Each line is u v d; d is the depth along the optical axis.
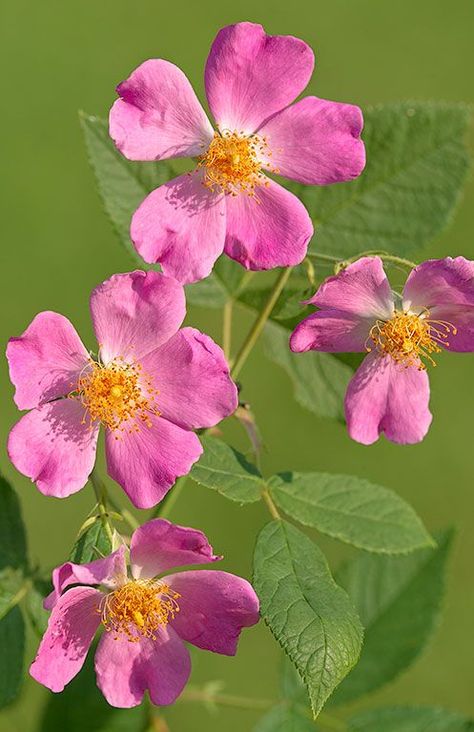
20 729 0.68
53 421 0.60
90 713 0.66
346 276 0.61
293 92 0.62
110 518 0.60
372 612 0.69
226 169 0.62
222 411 0.60
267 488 0.62
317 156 0.62
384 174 0.67
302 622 0.59
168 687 0.60
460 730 0.67
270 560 0.60
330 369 0.66
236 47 0.61
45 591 0.63
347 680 0.68
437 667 0.98
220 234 0.62
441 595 0.69
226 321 0.66
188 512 1.01
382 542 0.62
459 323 0.62
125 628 0.60
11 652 0.63
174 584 0.59
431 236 0.67
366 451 1.07
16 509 0.64
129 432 0.60
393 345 0.62
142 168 0.66
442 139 0.67
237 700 0.67
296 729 0.67
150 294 0.60
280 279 0.63
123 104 0.62
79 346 0.60
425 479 1.06
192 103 0.62
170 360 0.60
